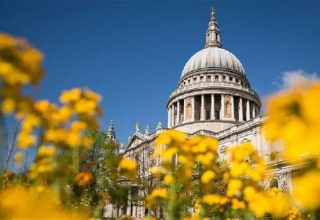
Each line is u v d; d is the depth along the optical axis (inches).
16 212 120.9
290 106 106.0
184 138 247.3
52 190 230.8
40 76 159.2
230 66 4261.8
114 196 1060.5
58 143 209.3
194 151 244.4
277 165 2129.7
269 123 110.0
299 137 99.3
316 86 104.1
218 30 4830.2
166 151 242.4
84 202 499.8
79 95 212.2
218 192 961.5
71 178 279.6
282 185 2058.3
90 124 211.2
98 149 1093.1
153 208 376.5
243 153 230.4
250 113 3964.1
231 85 3912.4
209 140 252.4
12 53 153.6
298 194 96.3
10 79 149.9
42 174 232.7
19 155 251.9
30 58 154.8
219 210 302.4
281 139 106.7
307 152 100.0
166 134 246.2
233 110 3779.5
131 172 336.5
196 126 3631.9
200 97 3909.9
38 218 127.0
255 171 225.9
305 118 101.7
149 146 3127.5
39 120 199.5
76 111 205.6
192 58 4485.7
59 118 203.2
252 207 198.1
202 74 4202.8
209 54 4347.9
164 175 269.6
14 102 159.2
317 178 95.6
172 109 4101.9
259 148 2431.1
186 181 287.1
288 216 280.2
